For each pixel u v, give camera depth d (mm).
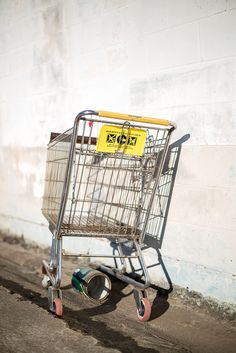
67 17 4176
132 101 3502
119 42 3600
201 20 2930
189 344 2408
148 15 3326
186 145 3068
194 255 3018
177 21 3100
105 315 2811
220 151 2840
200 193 2973
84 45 3984
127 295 3248
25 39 4836
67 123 4242
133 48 3471
